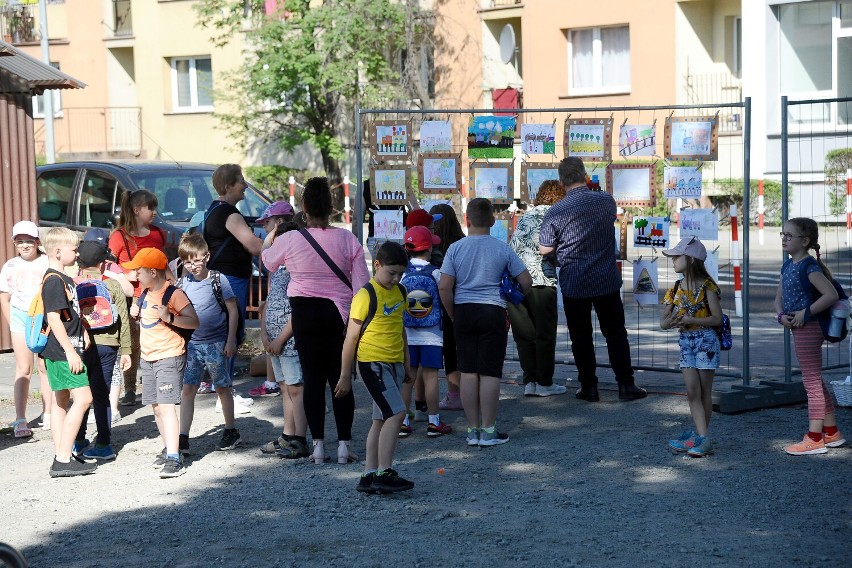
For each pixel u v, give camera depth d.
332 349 7.41
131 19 34.97
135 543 5.95
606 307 8.89
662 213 16.06
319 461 7.50
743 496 6.39
